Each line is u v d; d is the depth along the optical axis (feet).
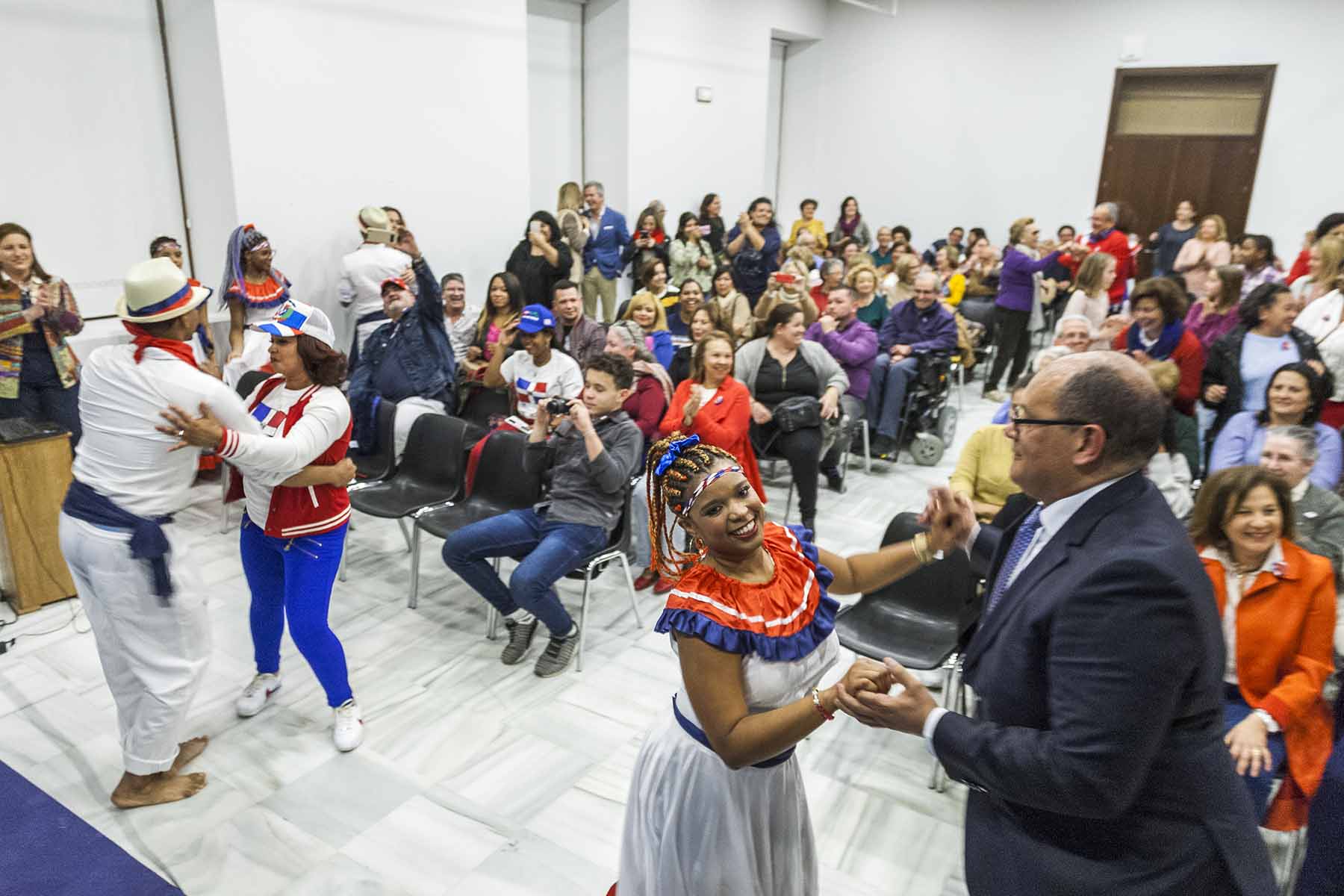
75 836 7.63
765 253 27.37
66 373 13.66
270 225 17.97
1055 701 3.93
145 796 8.28
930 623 9.44
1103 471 4.15
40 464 11.51
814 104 37.35
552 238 21.04
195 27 16.85
